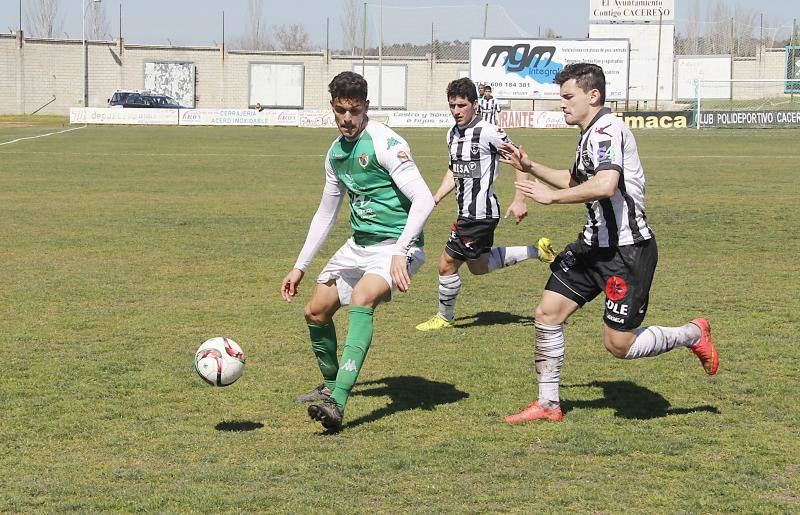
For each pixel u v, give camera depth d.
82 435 7.17
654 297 12.75
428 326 11.09
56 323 11.15
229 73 92.88
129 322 11.23
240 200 24.67
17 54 88.44
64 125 68.31
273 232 19.08
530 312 12.03
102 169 33.44
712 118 62.84
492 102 26.12
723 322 11.20
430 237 18.83
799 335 10.53
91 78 90.50
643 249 7.11
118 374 8.93
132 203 23.83
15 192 26.06
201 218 21.09
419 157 39.38
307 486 6.09
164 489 6.04
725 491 6.04
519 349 10.11
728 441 7.05
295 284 8.02
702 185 28.41
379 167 7.31
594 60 67.94
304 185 28.56
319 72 93.31
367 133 7.31
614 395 8.31
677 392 8.39
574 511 5.71
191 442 7.01
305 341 10.34
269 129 64.31
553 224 20.52
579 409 7.88
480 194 10.98
